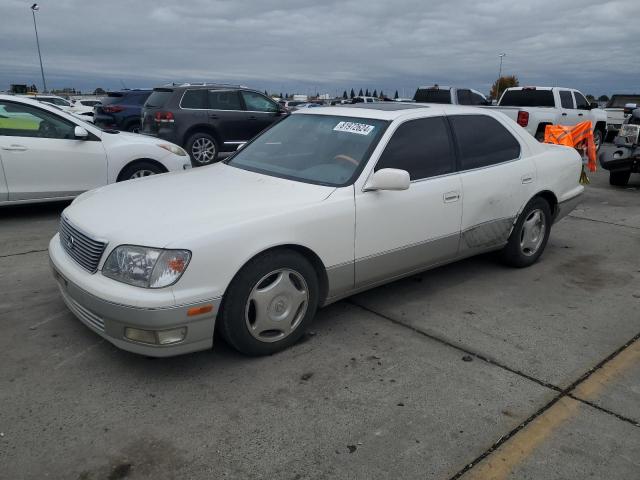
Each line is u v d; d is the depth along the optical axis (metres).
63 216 3.75
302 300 3.56
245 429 2.79
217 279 3.09
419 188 4.13
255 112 12.47
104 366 3.33
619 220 7.57
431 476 2.50
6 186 6.56
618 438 2.78
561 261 5.62
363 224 3.79
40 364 3.33
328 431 2.79
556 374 3.38
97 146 7.07
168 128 11.61
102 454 2.58
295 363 3.43
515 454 2.65
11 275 4.80
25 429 2.73
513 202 4.92
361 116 4.33
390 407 3.00
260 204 3.47
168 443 2.67
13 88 31.86
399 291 4.68
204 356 3.48
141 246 3.02
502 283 4.93
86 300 3.13
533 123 13.91
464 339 3.81
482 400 3.08
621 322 4.16
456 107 4.76
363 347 3.66
